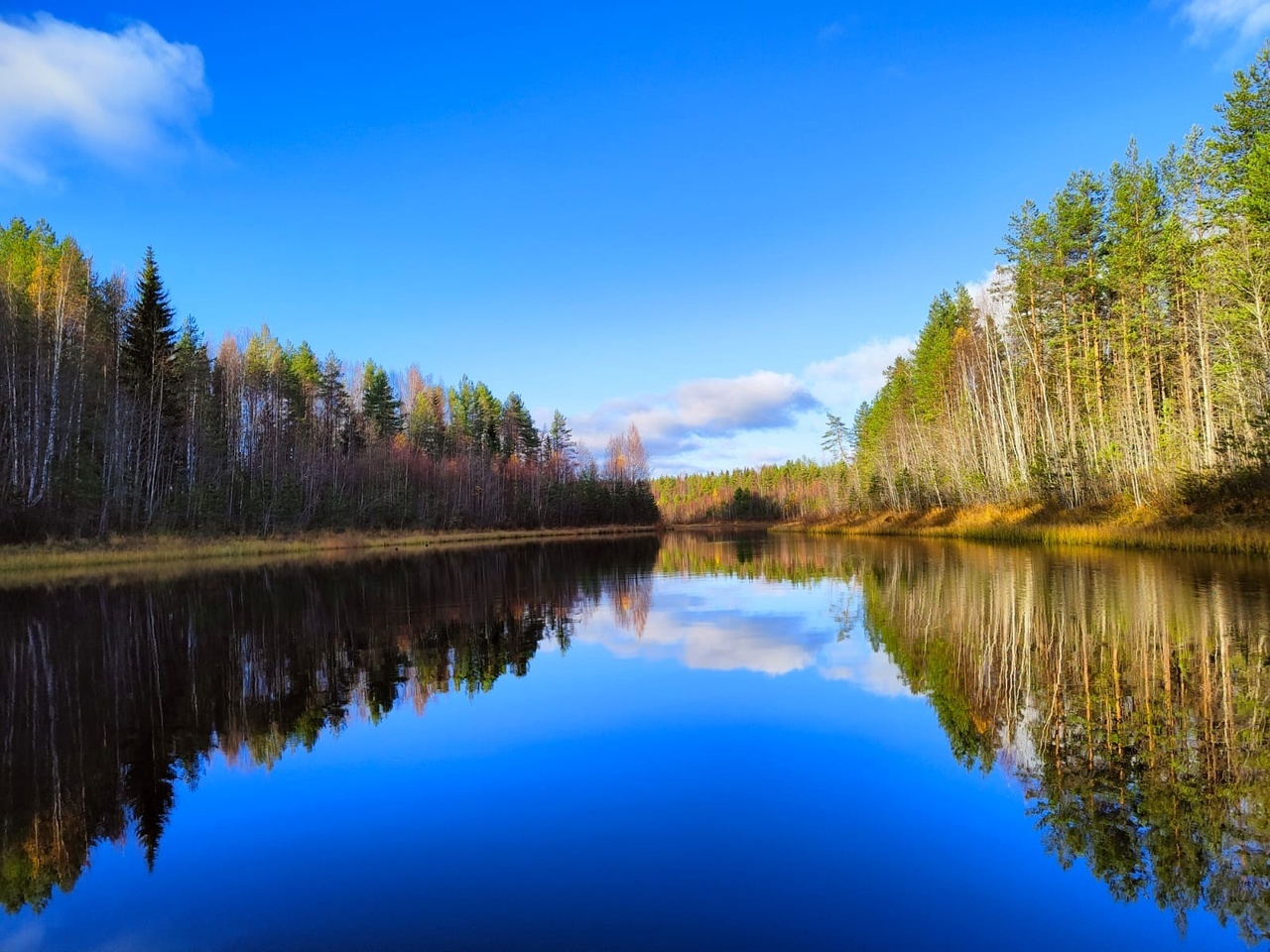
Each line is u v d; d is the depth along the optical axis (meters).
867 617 15.27
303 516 50.44
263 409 54.19
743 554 38.62
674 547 49.31
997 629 12.98
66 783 7.02
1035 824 5.57
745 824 5.77
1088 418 36.81
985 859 5.09
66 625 16.27
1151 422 31.09
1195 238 29.62
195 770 7.35
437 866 5.23
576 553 42.56
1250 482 22.89
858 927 4.30
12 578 26.25
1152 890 4.61
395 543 54.38
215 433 47.34
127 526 38.31
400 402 75.56
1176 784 6.09
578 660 11.99
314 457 54.06
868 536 51.66
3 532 30.77
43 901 4.88
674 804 6.20
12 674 11.64
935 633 13.04
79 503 34.97
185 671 11.67
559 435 91.88
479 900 4.71
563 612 17.59
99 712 9.45
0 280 35.38
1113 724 7.64
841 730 8.01
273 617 17.23
